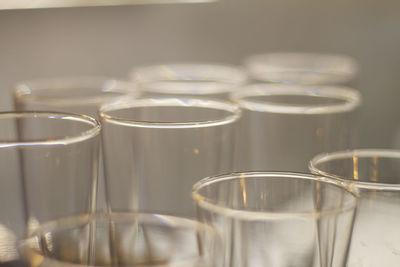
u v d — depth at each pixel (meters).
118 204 0.54
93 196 0.51
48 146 0.49
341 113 0.59
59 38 0.87
